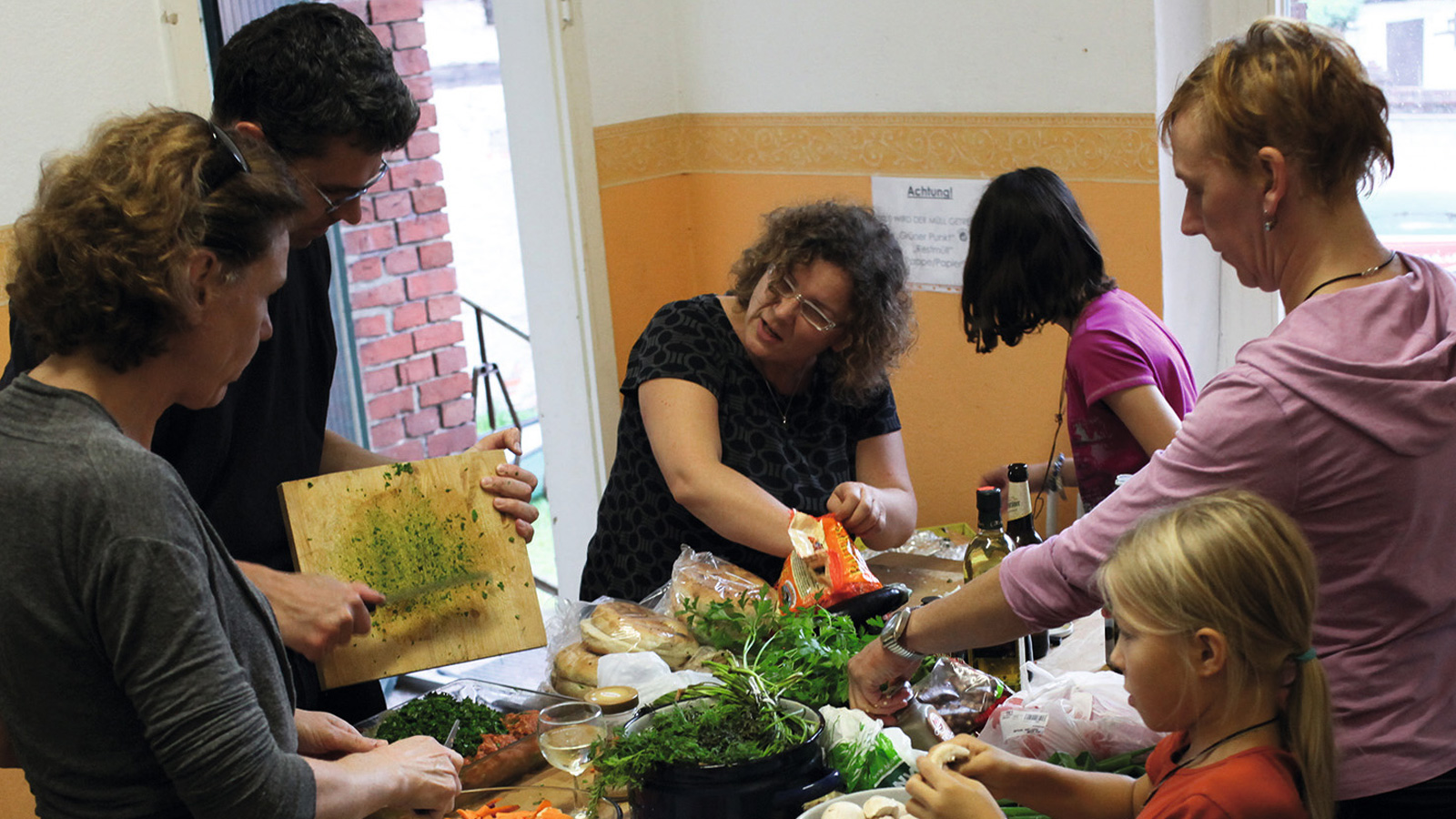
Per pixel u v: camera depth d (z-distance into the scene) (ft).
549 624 5.96
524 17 11.50
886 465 7.43
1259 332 9.83
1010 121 9.92
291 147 5.25
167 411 5.72
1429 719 4.08
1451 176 8.95
